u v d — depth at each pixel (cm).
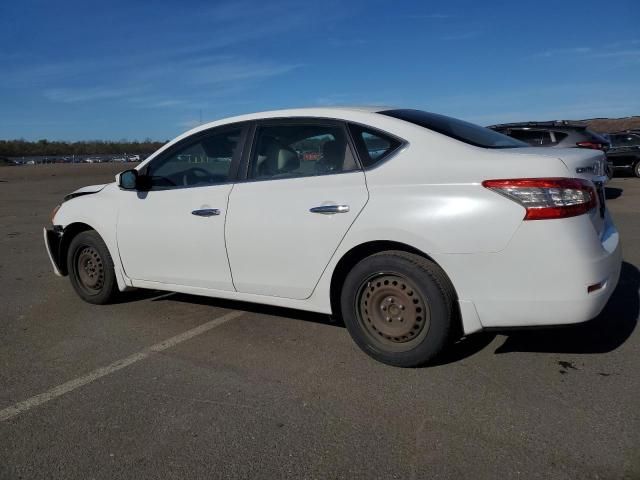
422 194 328
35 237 983
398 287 343
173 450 272
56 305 525
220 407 314
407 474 247
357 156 361
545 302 306
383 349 355
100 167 4888
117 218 474
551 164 308
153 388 341
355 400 316
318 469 254
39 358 395
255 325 448
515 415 292
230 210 402
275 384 341
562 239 300
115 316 484
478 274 316
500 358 362
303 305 384
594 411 293
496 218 307
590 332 401
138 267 469
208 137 435
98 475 255
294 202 373
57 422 304
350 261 367
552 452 258
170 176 451
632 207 1102
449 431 280
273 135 402
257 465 258
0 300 552
